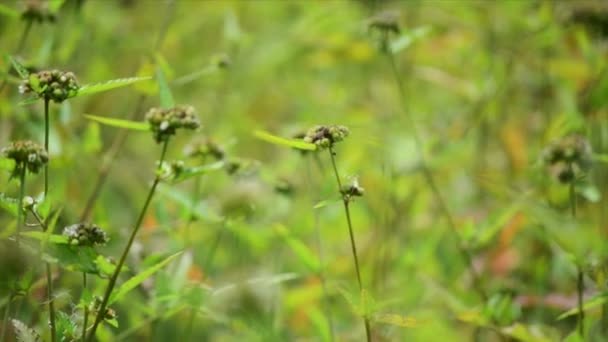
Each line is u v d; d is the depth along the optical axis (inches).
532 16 48.2
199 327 39.1
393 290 39.3
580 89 46.5
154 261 35.3
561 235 33.5
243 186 39.7
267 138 31.2
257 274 39.7
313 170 45.0
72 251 31.0
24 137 40.3
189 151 36.6
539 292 38.1
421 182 42.7
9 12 37.5
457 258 40.4
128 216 43.4
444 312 38.3
